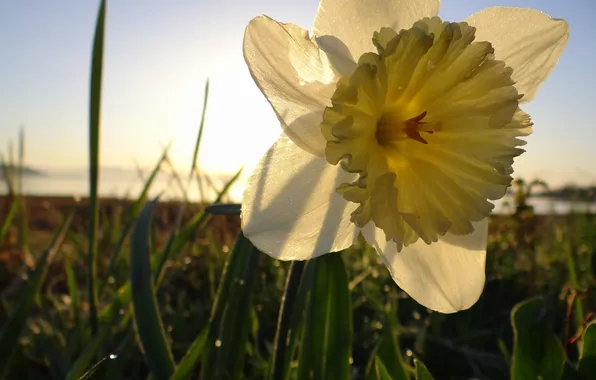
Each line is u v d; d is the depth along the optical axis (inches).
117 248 6.1
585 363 3.8
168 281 8.0
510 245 9.3
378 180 3.5
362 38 3.7
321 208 3.6
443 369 6.0
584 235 10.2
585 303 6.7
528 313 4.1
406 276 4.0
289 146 3.6
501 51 4.0
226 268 4.2
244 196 3.5
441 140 4.1
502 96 3.8
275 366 3.6
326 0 3.6
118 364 4.8
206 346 4.0
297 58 3.4
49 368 5.2
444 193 3.9
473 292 4.0
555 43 4.0
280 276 7.9
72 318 6.7
